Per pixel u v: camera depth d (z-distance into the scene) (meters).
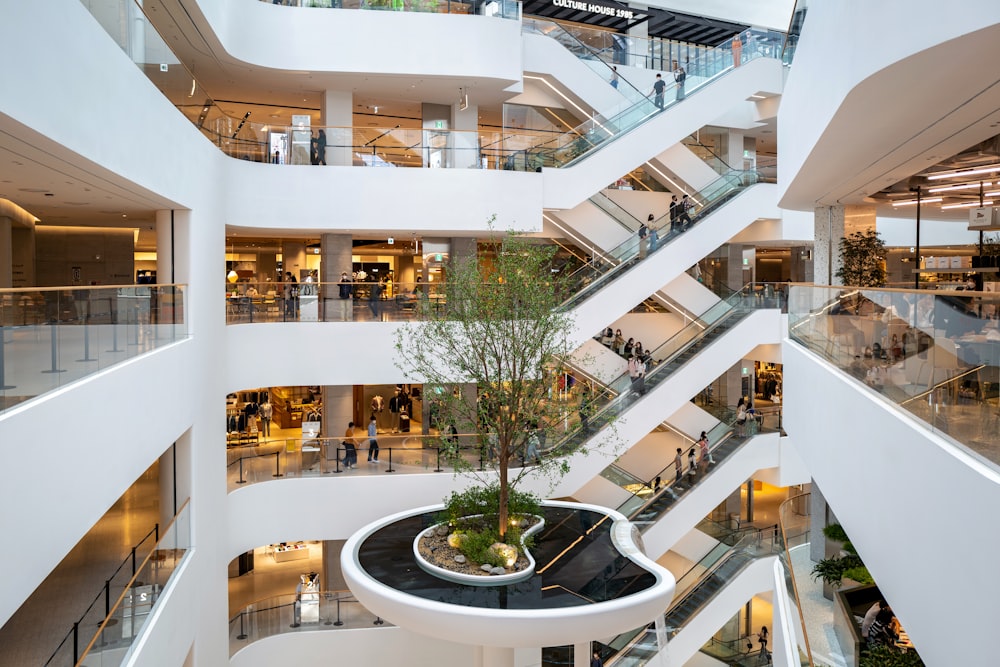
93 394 8.10
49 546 6.91
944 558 5.54
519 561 13.86
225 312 16.05
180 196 12.23
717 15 32.22
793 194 14.13
